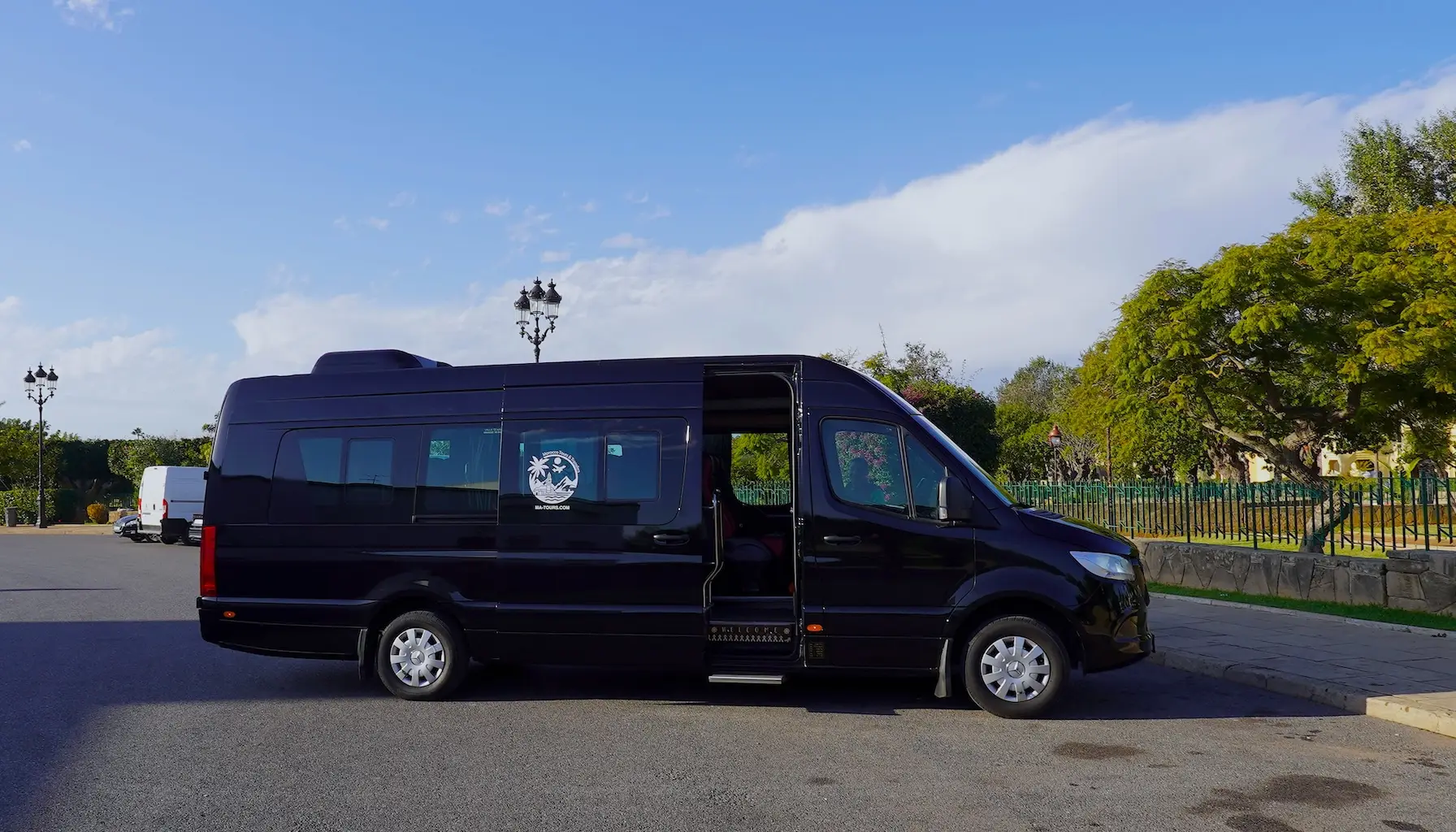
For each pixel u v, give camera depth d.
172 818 4.84
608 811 4.93
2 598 14.69
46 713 7.18
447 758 5.94
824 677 8.50
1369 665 8.23
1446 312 12.66
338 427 7.93
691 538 7.25
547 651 7.43
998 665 6.95
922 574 6.95
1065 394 56.09
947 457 7.12
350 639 7.67
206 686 8.22
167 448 50.72
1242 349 14.03
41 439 42.12
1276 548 13.38
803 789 5.30
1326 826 4.73
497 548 7.51
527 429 7.62
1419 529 11.68
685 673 8.73
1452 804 5.08
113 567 20.69
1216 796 5.18
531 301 20.75
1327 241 13.95
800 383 7.36
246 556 7.88
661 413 7.46
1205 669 8.50
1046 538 6.91
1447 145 30.83
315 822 4.77
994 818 4.82
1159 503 15.99
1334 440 16.81
